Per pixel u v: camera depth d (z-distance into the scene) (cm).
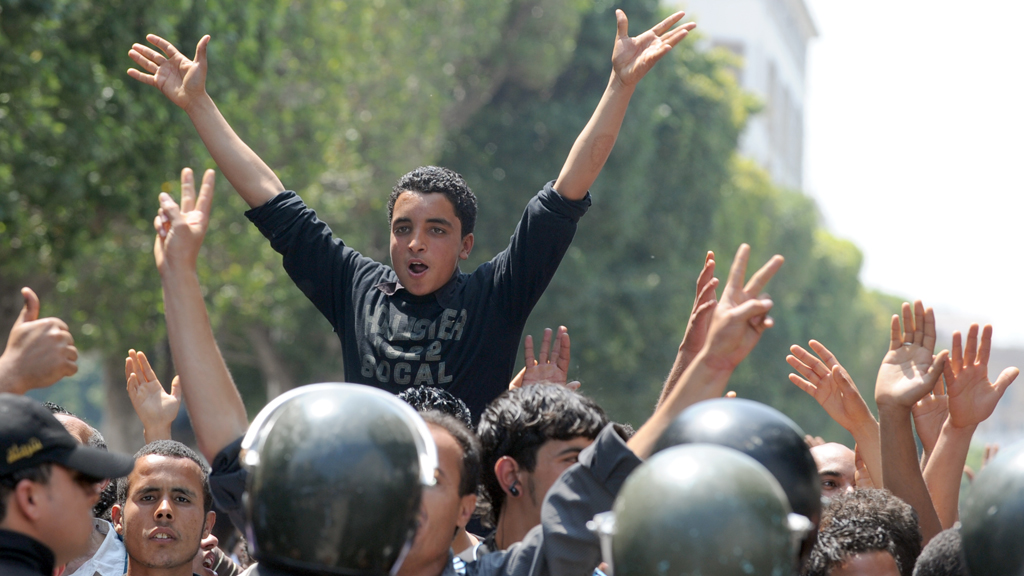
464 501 351
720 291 3997
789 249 5009
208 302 2306
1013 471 270
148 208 1717
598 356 3300
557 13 3288
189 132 1719
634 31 3522
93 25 1580
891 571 395
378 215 2848
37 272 1920
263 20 1888
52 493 300
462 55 3067
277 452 271
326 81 2359
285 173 2258
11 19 1404
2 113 1445
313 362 3088
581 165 457
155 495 486
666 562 236
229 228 2123
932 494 453
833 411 491
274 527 268
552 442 370
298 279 501
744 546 235
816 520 294
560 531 324
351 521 265
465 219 494
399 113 2697
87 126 1548
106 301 2200
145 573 484
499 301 479
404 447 275
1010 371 447
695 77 3859
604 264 3419
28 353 312
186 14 1672
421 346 477
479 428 389
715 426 290
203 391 333
